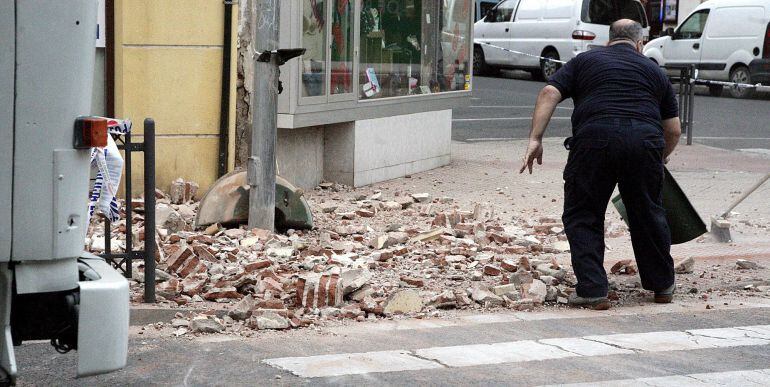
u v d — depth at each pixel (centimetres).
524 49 3991
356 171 1683
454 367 770
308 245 1191
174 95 1464
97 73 1438
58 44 556
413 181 1781
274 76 1214
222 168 1502
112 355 586
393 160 1789
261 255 1124
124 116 1438
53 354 779
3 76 548
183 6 1451
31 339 598
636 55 977
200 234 1191
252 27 1522
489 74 4272
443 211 1490
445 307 970
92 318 578
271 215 1231
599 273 976
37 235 564
